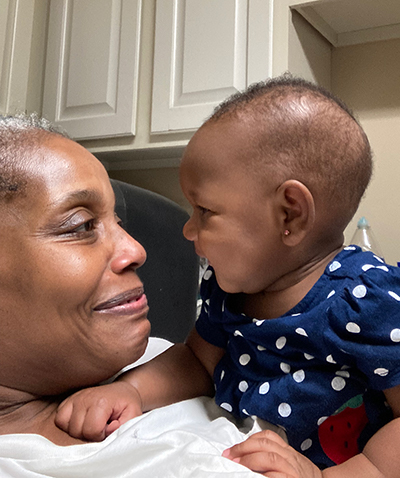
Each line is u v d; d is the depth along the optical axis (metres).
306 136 0.57
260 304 0.62
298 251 0.58
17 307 0.51
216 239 0.59
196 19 1.59
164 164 1.91
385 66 1.71
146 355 0.81
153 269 1.26
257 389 0.60
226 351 0.69
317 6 1.55
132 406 0.58
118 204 1.14
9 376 0.54
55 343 0.53
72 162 0.57
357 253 0.61
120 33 1.72
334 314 0.55
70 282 0.52
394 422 0.53
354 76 1.75
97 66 1.75
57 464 0.45
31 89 1.88
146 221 1.25
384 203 1.66
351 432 0.59
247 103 0.61
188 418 0.60
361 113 1.72
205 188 0.60
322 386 0.57
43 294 0.51
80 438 0.54
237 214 0.58
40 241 0.52
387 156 1.67
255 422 0.59
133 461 0.45
